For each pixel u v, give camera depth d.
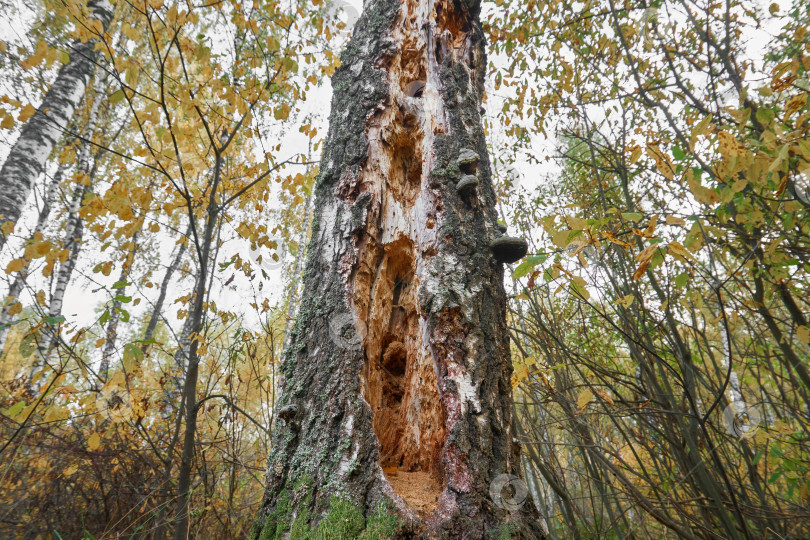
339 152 2.20
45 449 3.05
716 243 2.74
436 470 1.67
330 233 2.03
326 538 1.38
